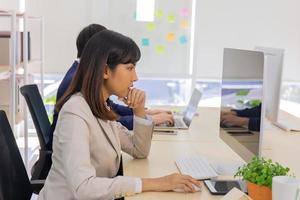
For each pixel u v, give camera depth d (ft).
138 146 6.04
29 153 10.90
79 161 4.41
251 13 13.07
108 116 4.93
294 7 13.11
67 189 4.63
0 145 4.69
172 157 6.18
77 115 4.64
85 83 4.80
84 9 12.87
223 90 6.49
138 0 13.01
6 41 10.96
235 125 5.81
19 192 4.94
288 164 5.79
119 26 13.07
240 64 5.65
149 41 13.21
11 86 10.02
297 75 13.34
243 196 4.09
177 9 13.10
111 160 5.09
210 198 4.50
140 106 6.13
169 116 8.47
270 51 8.02
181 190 4.64
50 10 12.73
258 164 4.23
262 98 4.83
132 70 4.94
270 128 8.41
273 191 3.78
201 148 6.73
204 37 13.12
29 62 11.38
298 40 13.23
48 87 12.91
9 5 12.53
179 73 13.37
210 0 12.96
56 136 4.74
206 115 9.62
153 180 4.69
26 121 10.53
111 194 4.43
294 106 13.08
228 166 5.64
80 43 7.43
